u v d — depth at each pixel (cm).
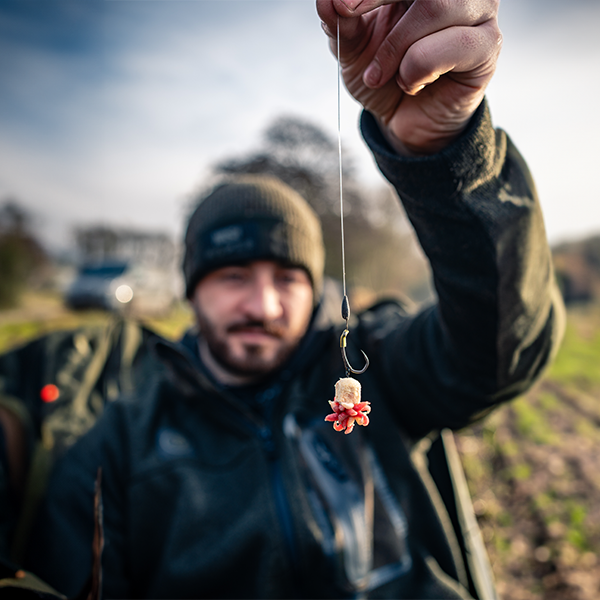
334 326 204
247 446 180
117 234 2627
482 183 124
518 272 129
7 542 178
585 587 353
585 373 1132
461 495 190
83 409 244
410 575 169
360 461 178
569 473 550
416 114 121
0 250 1805
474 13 103
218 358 195
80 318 1338
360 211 1892
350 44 113
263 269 191
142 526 169
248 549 161
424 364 169
